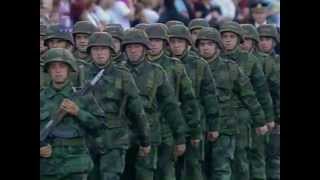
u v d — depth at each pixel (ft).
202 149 118.93
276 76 123.75
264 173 124.26
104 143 111.45
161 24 115.85
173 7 117.80
